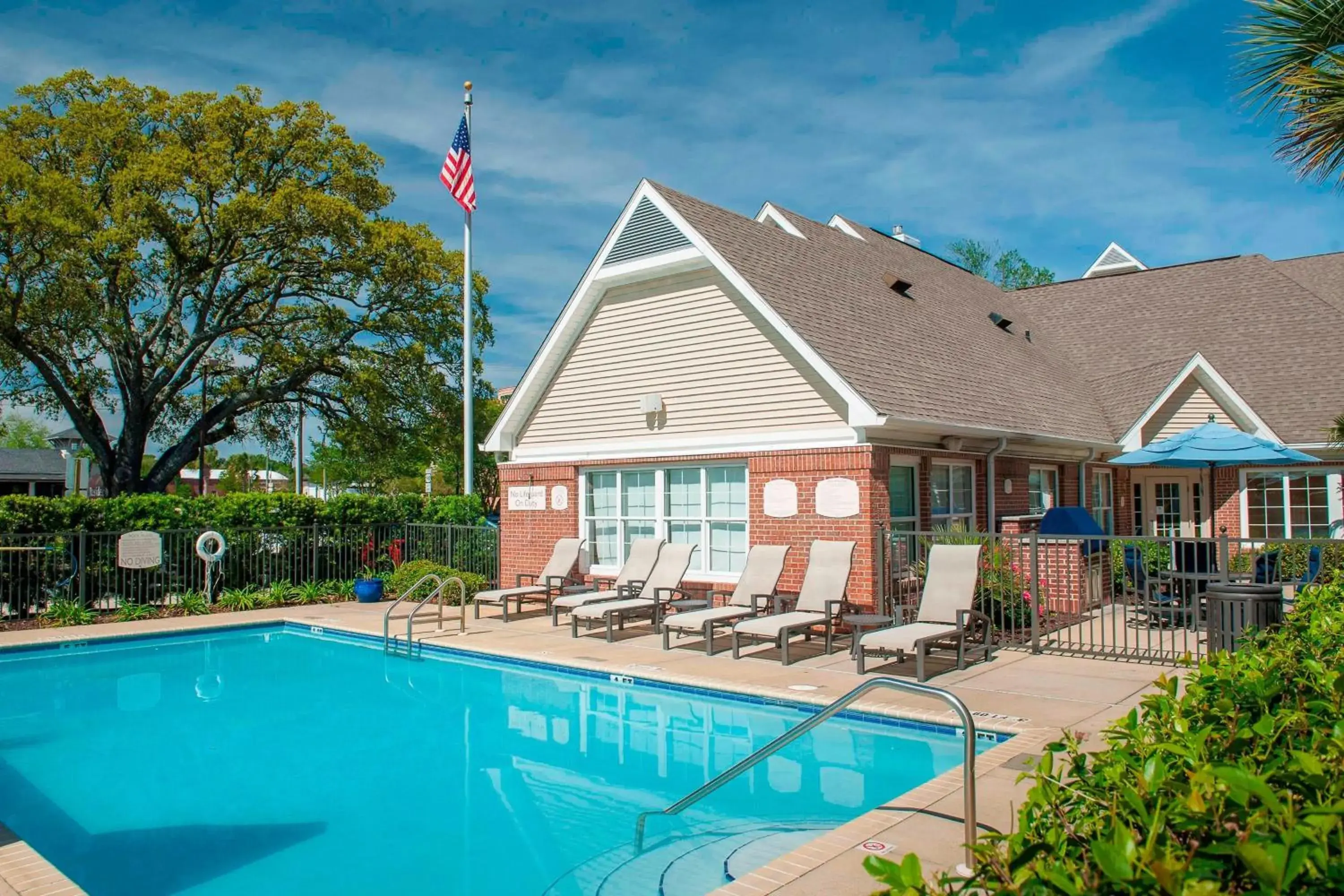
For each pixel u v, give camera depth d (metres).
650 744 9.38
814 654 12.69
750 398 15.28
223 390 33.06
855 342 15.35
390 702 11.58
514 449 19.19
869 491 13.70
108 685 12.91
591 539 17.92
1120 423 21.19
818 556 13.65
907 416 13.93
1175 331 24.70
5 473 55.97
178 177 29.67
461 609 16.19
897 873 2.10
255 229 30.62
